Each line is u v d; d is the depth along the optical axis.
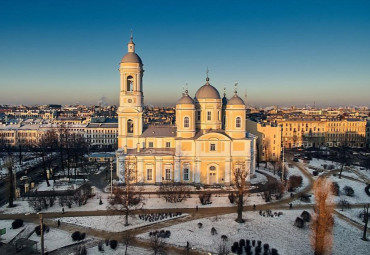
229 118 116.25
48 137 186.75
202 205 94.44
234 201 96.75
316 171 134.25
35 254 66.25
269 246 70.50
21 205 94.81
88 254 66.88
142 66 124.31
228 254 66.44
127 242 67.62
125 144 124.38
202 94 120.94
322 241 63.69
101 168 145.50
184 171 115.94
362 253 67.81
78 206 93.69
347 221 84.44
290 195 104.62
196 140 114.25
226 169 115.12
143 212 89.00
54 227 79.69
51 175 132.50
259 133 168.38
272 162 163.50
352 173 137.88
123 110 123.00
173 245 70.81
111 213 88.44
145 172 115.94
